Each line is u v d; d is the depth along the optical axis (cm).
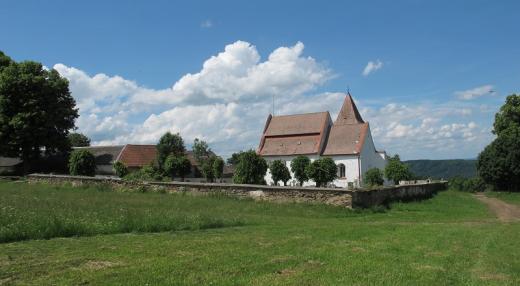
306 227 1972
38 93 6191
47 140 6400
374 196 3288
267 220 2250
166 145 6581
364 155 7500
